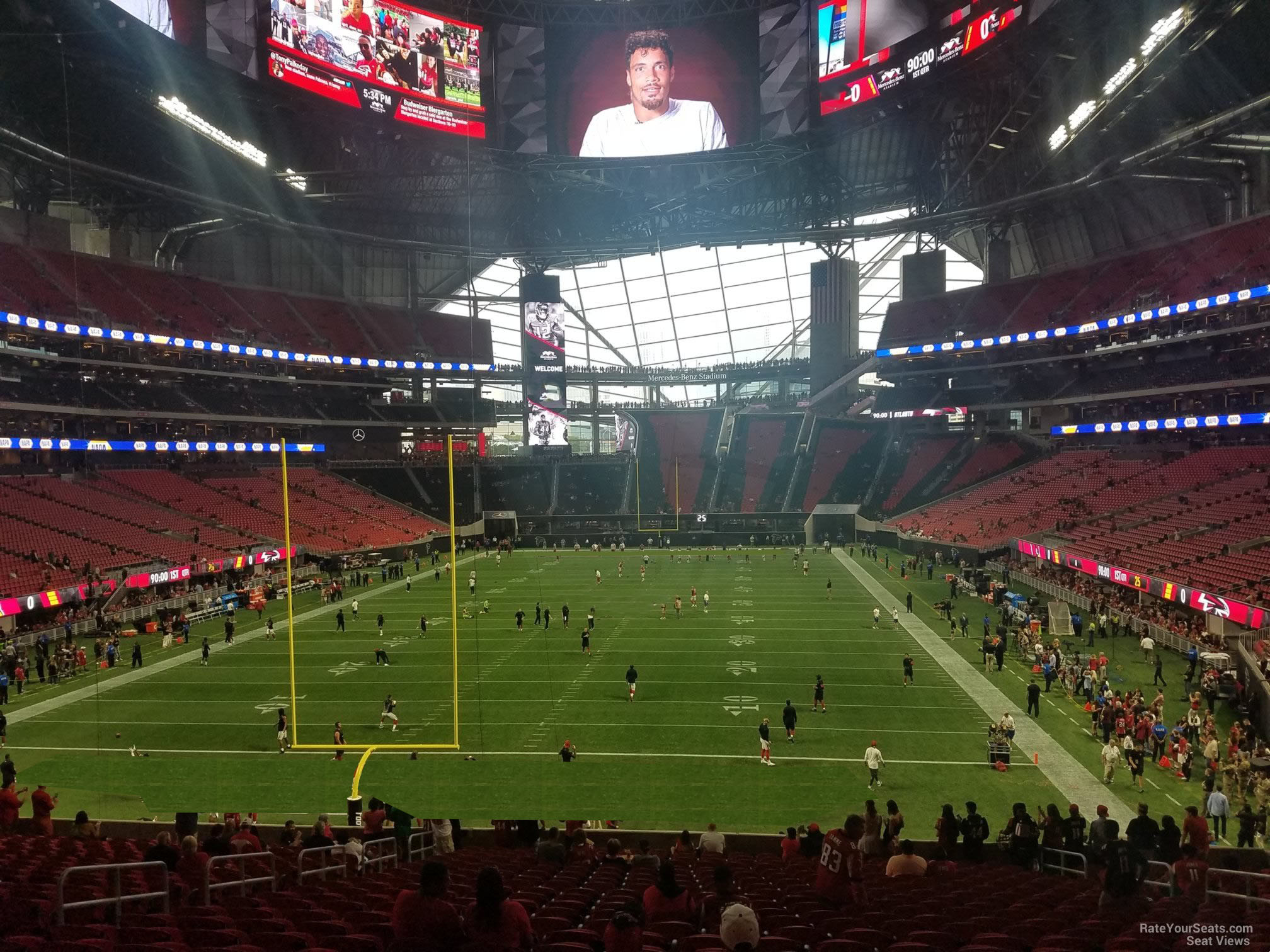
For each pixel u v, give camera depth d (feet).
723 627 113.50
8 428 149.89
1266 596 84.23
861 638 105.50
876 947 21.57
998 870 38.88
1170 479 147.95
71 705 81.92
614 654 99.55
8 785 50.60
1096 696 73.36
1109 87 127.54
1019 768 62.28
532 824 50.01
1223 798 49.57
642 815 53.47
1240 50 121.19
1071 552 133.39
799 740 68.44
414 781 59.67
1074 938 22.47
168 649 106.83
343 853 40.22
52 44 118.93
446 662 97.35
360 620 124.36
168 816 54.70
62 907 23.76
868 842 42.55
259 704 81.56
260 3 141.49
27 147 139.33
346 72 154.61
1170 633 95.35
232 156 163.22
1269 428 147.74
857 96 160.97
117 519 146.10
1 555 117.19
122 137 156.04
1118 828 40.98
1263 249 144.77
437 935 18.67
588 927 24.91
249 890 33.58
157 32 123.03
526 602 136.26
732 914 20.58
